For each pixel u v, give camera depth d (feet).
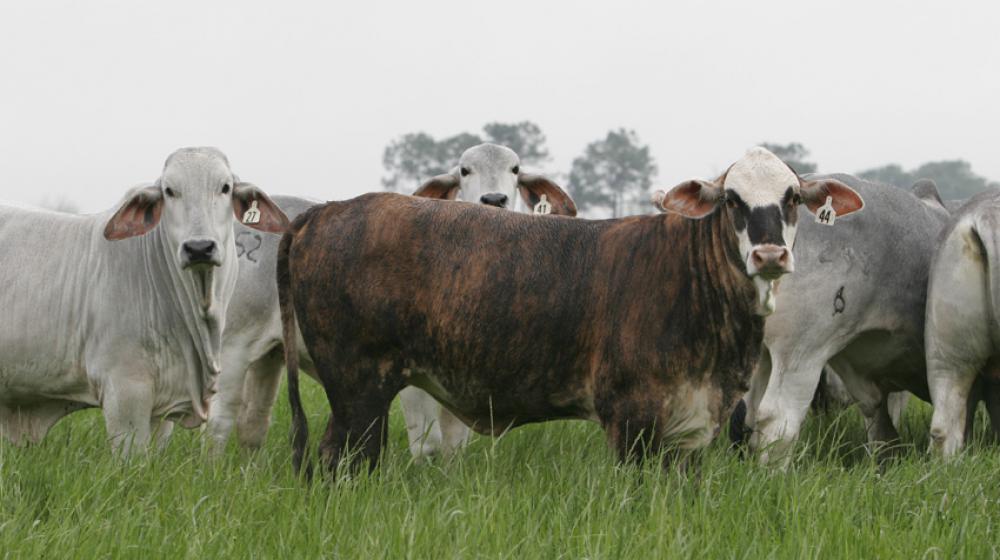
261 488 28.99
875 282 37.40
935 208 41.39
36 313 33.35
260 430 39.73
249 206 33.86
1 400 34.32
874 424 41.39
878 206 37.58
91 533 24.26
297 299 30.96
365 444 30.48
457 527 25.53
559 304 29.63
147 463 29.66
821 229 36.73
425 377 30.81
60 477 28.60
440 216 30.32
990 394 39.63
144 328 32.96
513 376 30.19
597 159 322.14
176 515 26.40
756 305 29.01
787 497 28.35
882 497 29.37
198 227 31.76
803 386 37.19
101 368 32.96
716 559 24.72
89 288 33.22
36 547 23.30
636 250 29.76
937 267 35.81
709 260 29.04
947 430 36.06
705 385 29.40
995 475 31.91
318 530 25.21
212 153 32.94
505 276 29.76
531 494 28.94
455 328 29.91
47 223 34.42
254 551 24.39
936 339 36.09
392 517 25.75
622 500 27.09
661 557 23.86
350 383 30.53
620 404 29.37
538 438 38.60
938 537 26.35
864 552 25.34
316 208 31.22
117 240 33.17
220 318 33.91
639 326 29.12
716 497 29.19
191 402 34.04
